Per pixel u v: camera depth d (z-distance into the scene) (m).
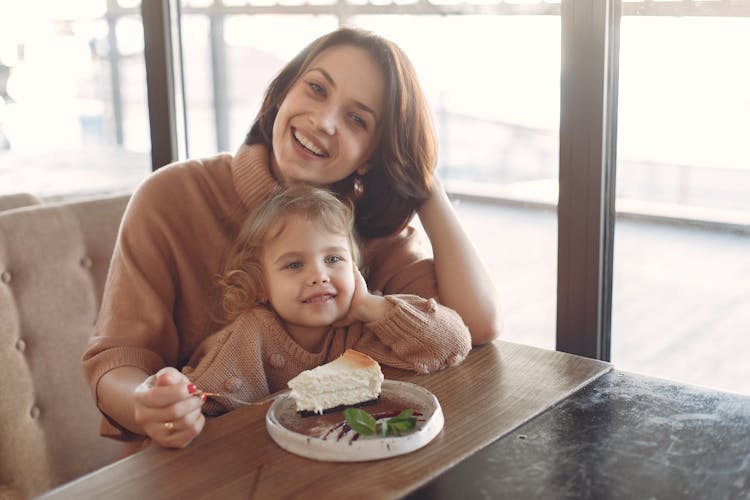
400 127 1.31
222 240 1.32
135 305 1.22
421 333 1.16
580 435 0.95
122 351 1.17
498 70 4.28
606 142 1.36
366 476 0.85
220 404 1.11
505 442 0.93
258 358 1.16
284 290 1.17
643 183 2.10
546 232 4.18
